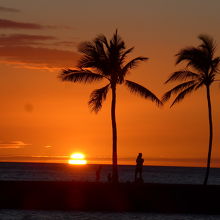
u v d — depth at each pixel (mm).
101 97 70938
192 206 63625
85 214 61938
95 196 64562
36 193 65250
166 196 63938
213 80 74875
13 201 65375
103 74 71125
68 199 64875
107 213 63062
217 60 74375
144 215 61875
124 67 70500
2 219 57531
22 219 57500
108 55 70500
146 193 64125
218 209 63344
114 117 70688
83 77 71000
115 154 70000
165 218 59781
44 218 58281
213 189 63938
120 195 64250
